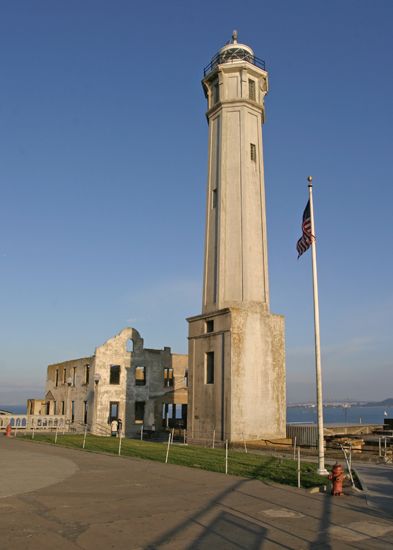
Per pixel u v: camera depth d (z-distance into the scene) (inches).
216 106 1534.2
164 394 2023.9
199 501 539.8
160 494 574.6
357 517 485.4
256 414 1286.9
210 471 761.0
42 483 631.8
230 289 1376.7
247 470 769.6
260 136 1520.7
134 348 1996.8
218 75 1539.1
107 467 791.7
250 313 1337.4
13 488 593.9
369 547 391.5
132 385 1962.4
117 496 558.9
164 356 2064.5
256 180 1465.3
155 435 1876.2
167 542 390.0
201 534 415.2
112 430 1877.5
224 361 1300.4
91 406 1921.8
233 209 1428.4
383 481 705.6
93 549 366.9
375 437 1450.5
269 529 435.5
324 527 446.9
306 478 687.1
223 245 1409.9
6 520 442.3
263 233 1437.0
